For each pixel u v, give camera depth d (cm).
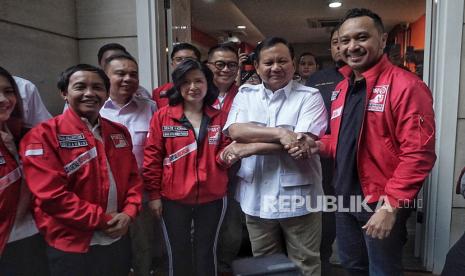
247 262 154
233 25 748
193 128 179
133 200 155
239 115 168
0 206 130
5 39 203
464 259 138
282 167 162
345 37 140
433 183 243
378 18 138
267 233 172
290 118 162
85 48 271
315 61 317
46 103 237
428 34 241
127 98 199
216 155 180
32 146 130
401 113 130
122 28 264
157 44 261
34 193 129
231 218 228
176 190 177
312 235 169
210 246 187
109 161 148
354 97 147
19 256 143
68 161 135
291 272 148
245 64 248
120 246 155
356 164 145
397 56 388
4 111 130
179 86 177
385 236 132
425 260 252
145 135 200
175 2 290
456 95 229
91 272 144
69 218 131
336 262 258
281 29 807
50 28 240
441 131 234
